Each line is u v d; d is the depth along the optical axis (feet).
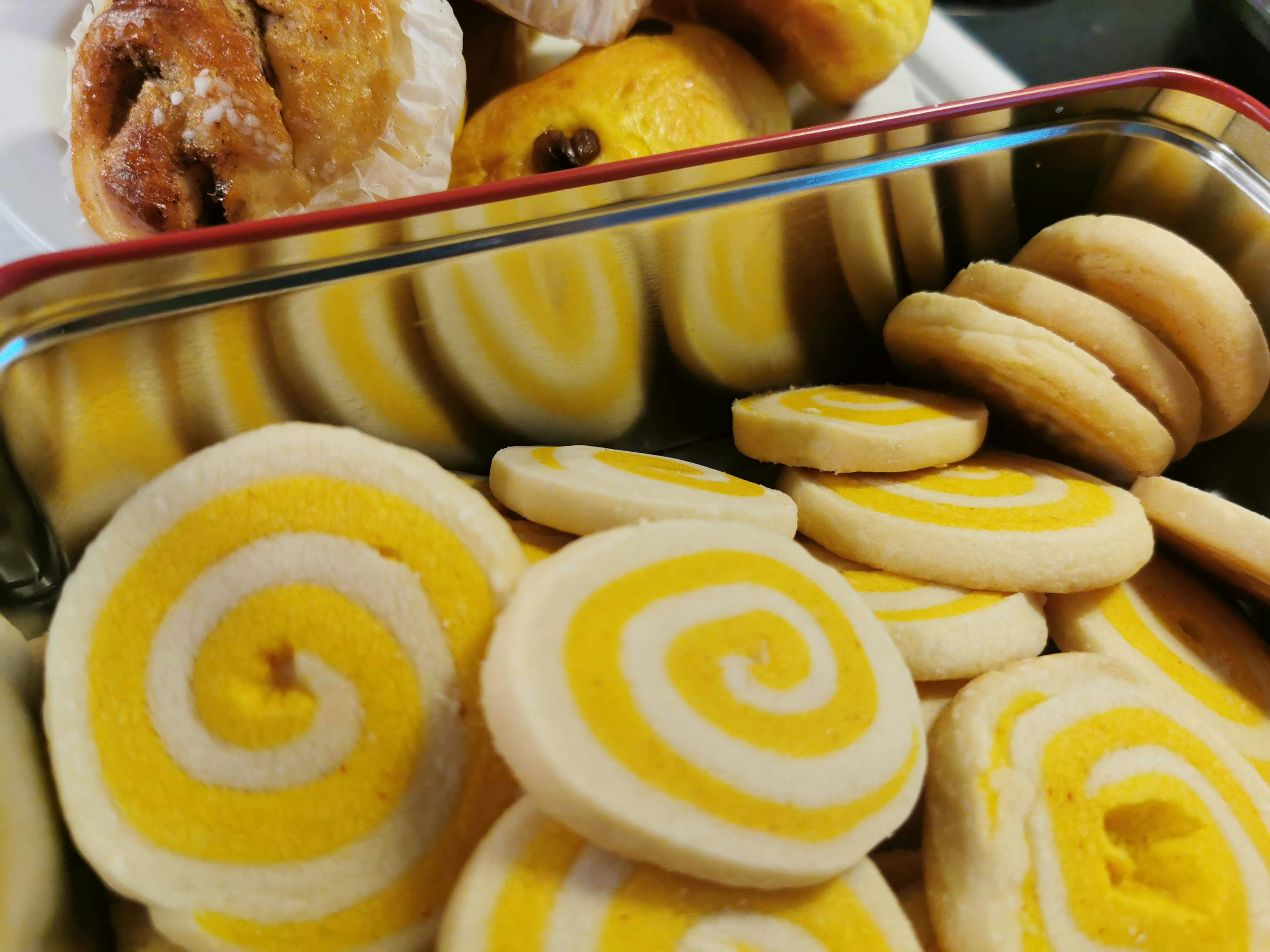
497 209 0.43
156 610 0.38
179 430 0.43
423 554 0.38
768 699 0.39
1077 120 0.54
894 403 0.56
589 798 0.33
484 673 0.35
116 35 0.45
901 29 0.63
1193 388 0.53
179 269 0.38
